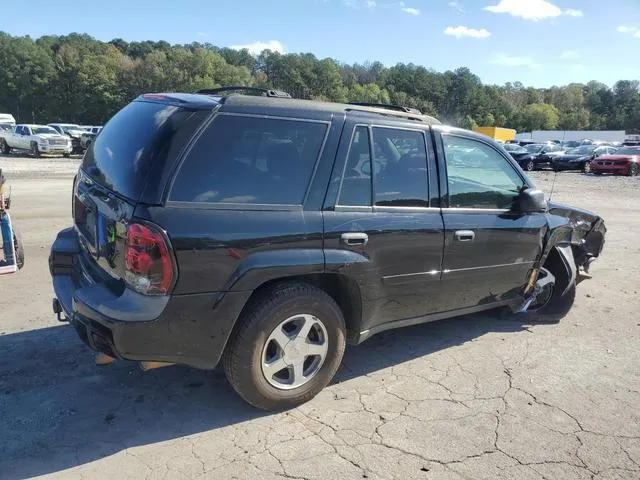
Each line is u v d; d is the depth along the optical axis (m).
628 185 22.78
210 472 2.72
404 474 2.77
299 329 3.24
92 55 98.94
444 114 140.25
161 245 2.69
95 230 3.15
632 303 5.81
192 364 2.95
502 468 2.85
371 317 3.58
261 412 3.31
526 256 4.51
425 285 3.80
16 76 99.81
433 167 3.84
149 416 3.22
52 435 2.98
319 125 3.29
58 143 28.98
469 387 3.74
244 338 3.03
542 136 83.44
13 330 4.41
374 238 3.39
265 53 142.50
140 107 3.37
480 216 4.09
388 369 3.99
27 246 7.40
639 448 3.08
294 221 3.08
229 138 2.97
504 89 167.38
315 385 3.39
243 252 2.90
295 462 2.83
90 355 3.99
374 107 3.88
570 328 4.98
